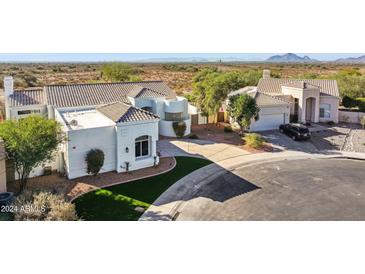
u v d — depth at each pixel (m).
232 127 41.38
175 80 100.44
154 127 26.23
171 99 37.94
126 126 24.64
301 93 43.00
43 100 31.56
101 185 22.22
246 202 20.30
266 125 40.31
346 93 52.62
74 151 23.09
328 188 22.69
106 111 27.45
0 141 19.61
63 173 24.41
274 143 34.50
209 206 19.64
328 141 35.69
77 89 34.00
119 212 18.44
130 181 23.09
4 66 157.62
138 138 25.91
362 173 25.86
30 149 19.59
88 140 23.59
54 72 121.31
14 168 21.61
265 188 22.53
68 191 21.03
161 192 21.45
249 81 57.03
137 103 34.66
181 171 25.41
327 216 18.39
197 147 32.44
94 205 19.28
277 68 160.62
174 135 36.12
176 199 20.48
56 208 15.94
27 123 20.42
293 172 25.88
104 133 24.23
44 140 20.23
